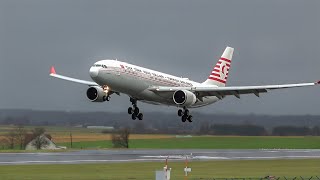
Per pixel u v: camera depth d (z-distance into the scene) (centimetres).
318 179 15562
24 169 16800
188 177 15612
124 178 15012
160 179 13512
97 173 16038
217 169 17625
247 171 17175
